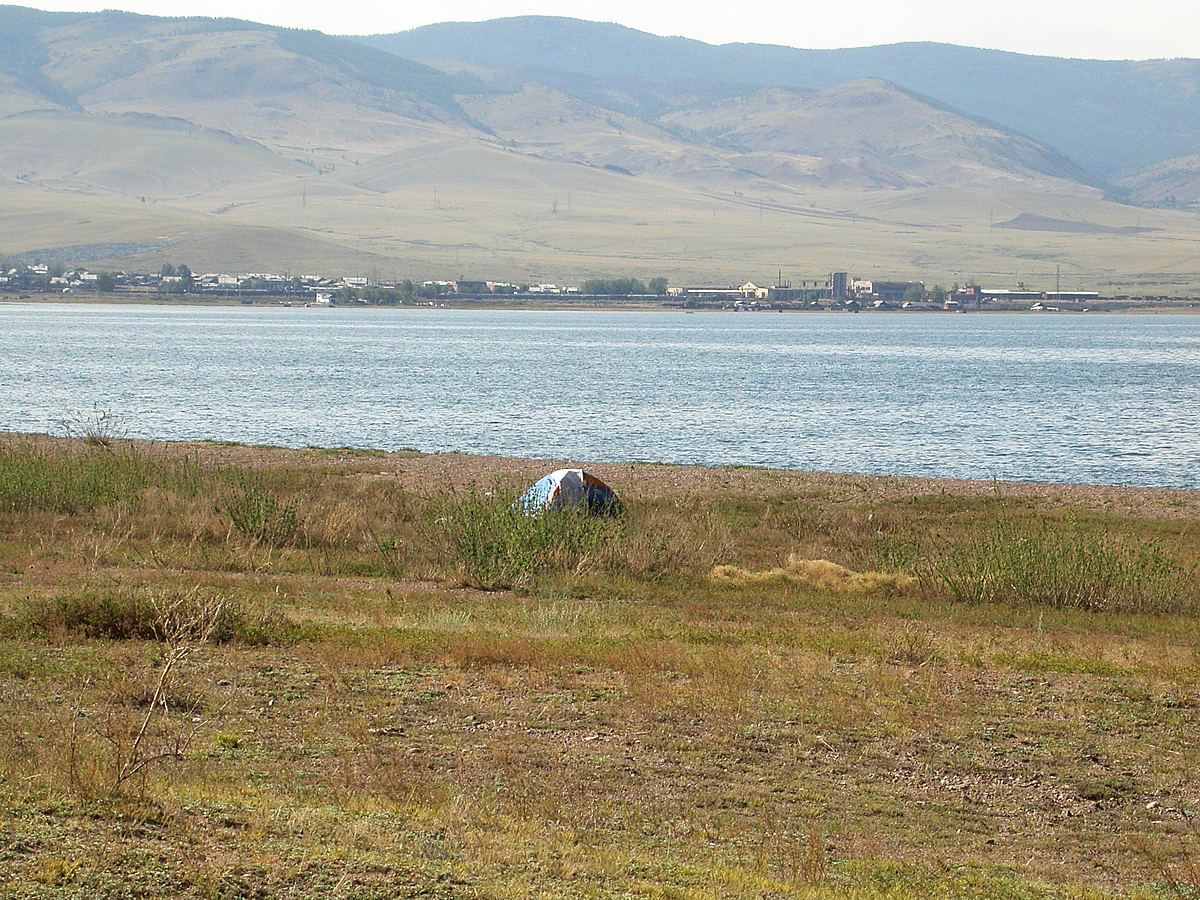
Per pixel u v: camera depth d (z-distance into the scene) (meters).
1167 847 13.94
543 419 86.69
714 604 28.30
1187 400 106.81
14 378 114.88
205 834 10.85
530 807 13.60
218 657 19.80
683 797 14.59
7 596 23.81
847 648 22.75
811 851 12.47
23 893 9.18
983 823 14.51
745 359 161.12
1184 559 36.19
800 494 48.50
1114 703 19.59
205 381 115.31
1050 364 158.38
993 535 32.88
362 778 14.12
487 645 20.97
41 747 14.02
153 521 35.75
